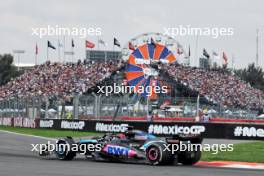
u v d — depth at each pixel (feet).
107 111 178.19
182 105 206.59
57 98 199.41
